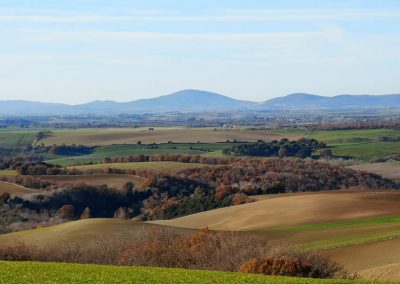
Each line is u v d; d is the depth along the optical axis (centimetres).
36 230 8394
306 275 4809
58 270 4478
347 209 10456
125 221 8588
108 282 3866
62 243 7356
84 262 6619
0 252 6756
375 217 9562
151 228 7825
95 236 7612
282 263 4825
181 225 11425
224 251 5603
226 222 10850
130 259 6172
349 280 4047
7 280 3884
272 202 11631
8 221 11669
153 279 4009
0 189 13400
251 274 4381
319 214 10256
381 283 3884
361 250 6384
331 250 6531
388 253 6122
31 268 4584
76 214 13200
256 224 10138
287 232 8594
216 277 4131
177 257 5994
